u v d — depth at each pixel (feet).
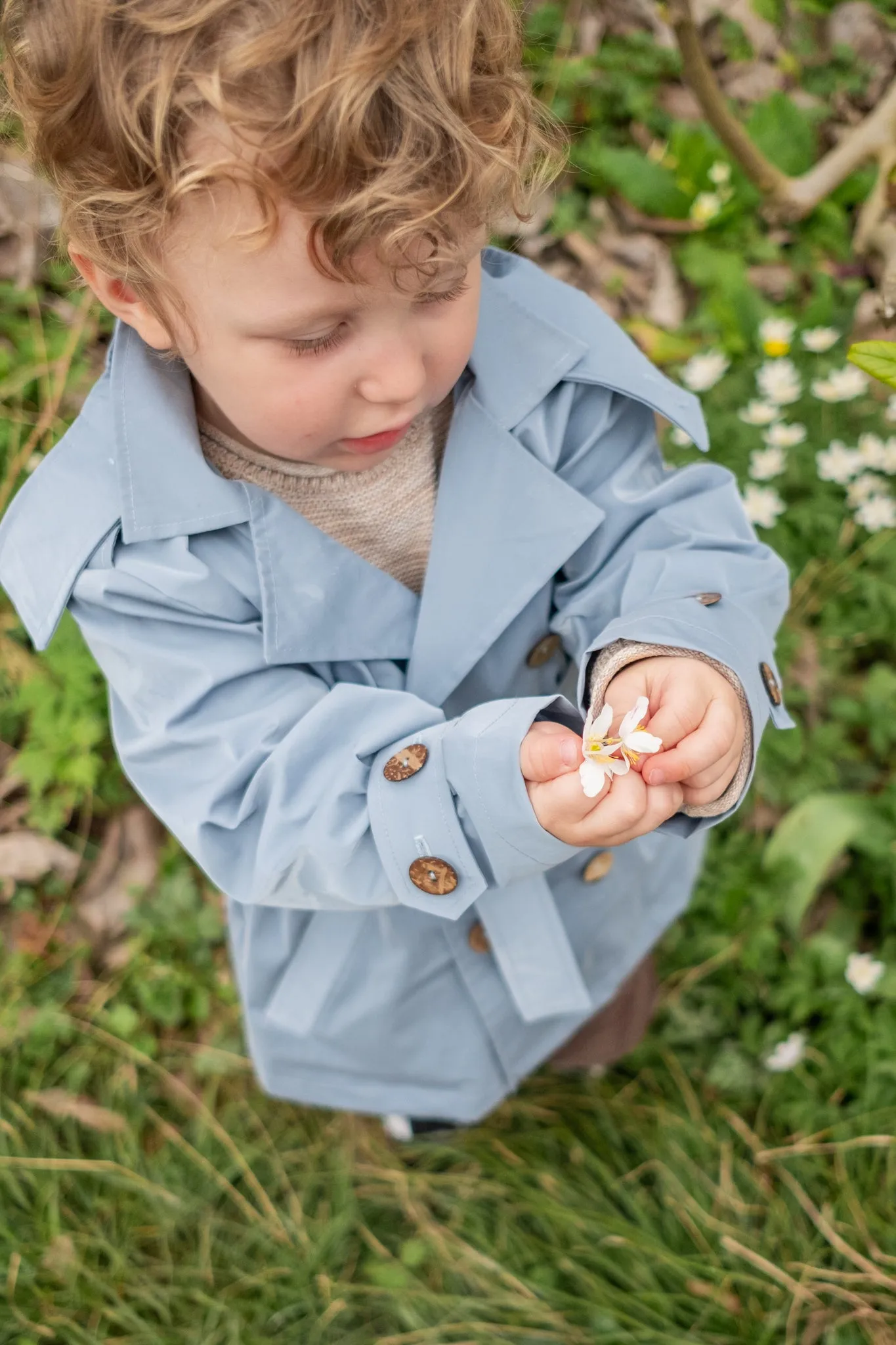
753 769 2.31
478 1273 3.18
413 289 2.03
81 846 3.71
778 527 3.92
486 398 2.50
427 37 1.95
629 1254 3.18
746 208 4.68
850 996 3.36
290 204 1.92
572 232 4.66
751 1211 3.22
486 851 2.23
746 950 3.44
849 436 4.06
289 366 2.08
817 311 4.30
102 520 2.35
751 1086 3.36
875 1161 3.20
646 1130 3.34
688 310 4.60
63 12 1.98
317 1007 2.85
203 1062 3.47
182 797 2.39
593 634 2.57
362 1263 3.24
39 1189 3.27
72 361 4.18
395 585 2.50
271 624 2.39
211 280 2.02
